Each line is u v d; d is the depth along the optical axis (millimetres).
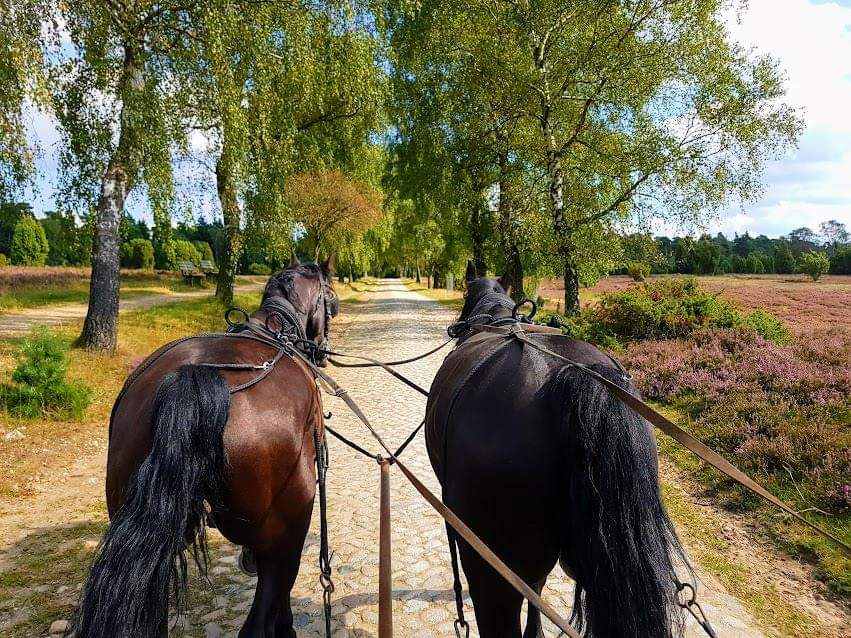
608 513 1863
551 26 16656
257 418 2539
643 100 15750
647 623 1798
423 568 4574
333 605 4043
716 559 4598
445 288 63688
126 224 12547
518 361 2459
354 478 6668
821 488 5320
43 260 50469
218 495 2324
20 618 3723
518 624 2332
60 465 6746
